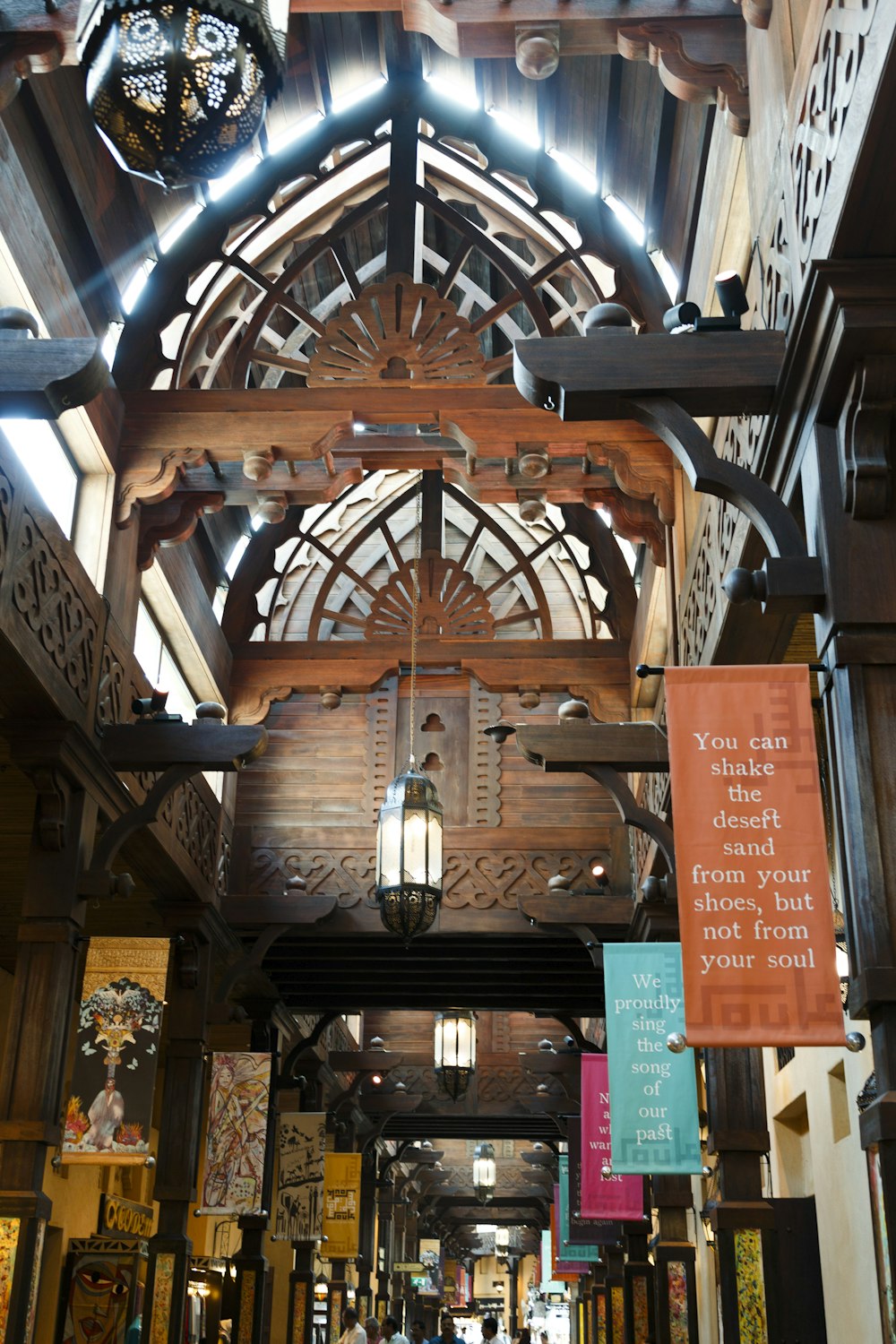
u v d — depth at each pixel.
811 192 5.40
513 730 10.27
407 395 10.25
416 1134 24.47
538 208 11.48
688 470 5.75
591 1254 19.38
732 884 5.20
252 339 10.95
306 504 10.78
